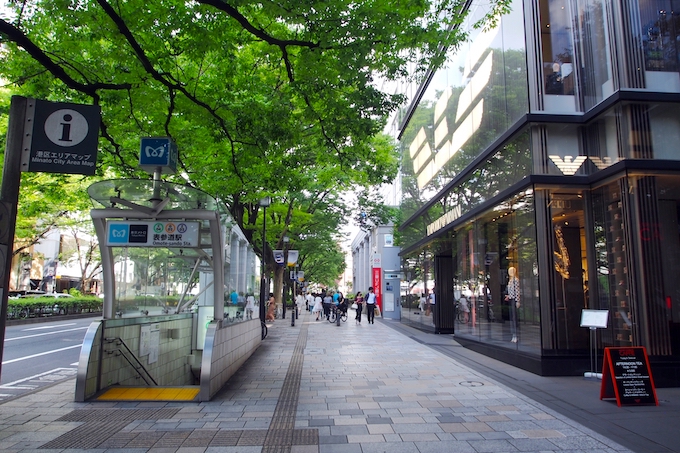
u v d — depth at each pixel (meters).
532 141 10.05
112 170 14.44
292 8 7.00
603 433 5.58
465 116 14.16
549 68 10.24
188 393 7.46
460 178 14.34
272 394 7.59
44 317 28.72
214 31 8.43
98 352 7.29
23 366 11.83
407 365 10.73
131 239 7.57
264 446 5.05
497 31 11.80
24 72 8.94
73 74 9.09
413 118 22.05
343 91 9.33
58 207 24.12
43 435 5.35
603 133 9.76
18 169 4.72
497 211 11.95
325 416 6.28
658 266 8.84
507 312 11.23
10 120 4.78
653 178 9.03
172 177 14.43
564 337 9.50
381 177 11.86
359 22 7.50
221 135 10.47
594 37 10.07
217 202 7.66
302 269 52.81
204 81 10.38
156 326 9.54
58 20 8.23
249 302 12.64
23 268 46.00
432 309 19.28
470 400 7.24
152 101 9.74
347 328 22.31
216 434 5.45
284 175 11.09
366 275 57.09
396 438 5.36
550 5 10.43
